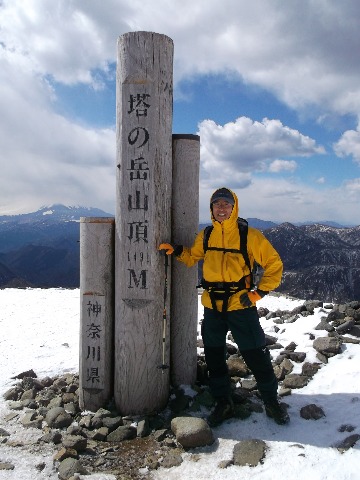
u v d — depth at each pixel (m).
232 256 3.00
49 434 3.02
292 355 4.16
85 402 3.43
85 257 3.41
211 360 3.19
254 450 2.73
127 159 3.23
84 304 3.42
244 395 3.48
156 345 3.31
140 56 3.16
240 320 3.03
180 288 3.64
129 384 3.29
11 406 3.53
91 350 3.41
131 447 2.94
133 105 3.20
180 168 3.57
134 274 3.25
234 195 2.99
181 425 2.93
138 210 3.23
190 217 3.61
